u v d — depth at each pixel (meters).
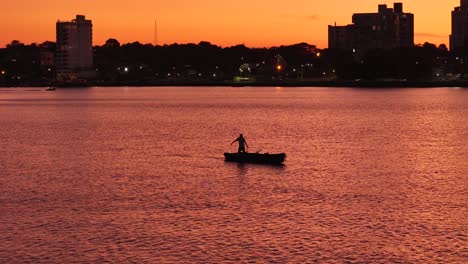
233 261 58.12
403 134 169.38
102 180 97.19
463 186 90.50
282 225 69.19
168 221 71.00
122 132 182.12
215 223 70.12
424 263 57.34
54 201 81.44
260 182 93.94
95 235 65.75
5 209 76.94
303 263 57.53
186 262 57.91
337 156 123.25
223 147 141.12
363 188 89.19
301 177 98.12
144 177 99.50
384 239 63.97
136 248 61.66
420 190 87.56
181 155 126.50
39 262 57.91
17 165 114.69
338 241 63.47
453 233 65.75
